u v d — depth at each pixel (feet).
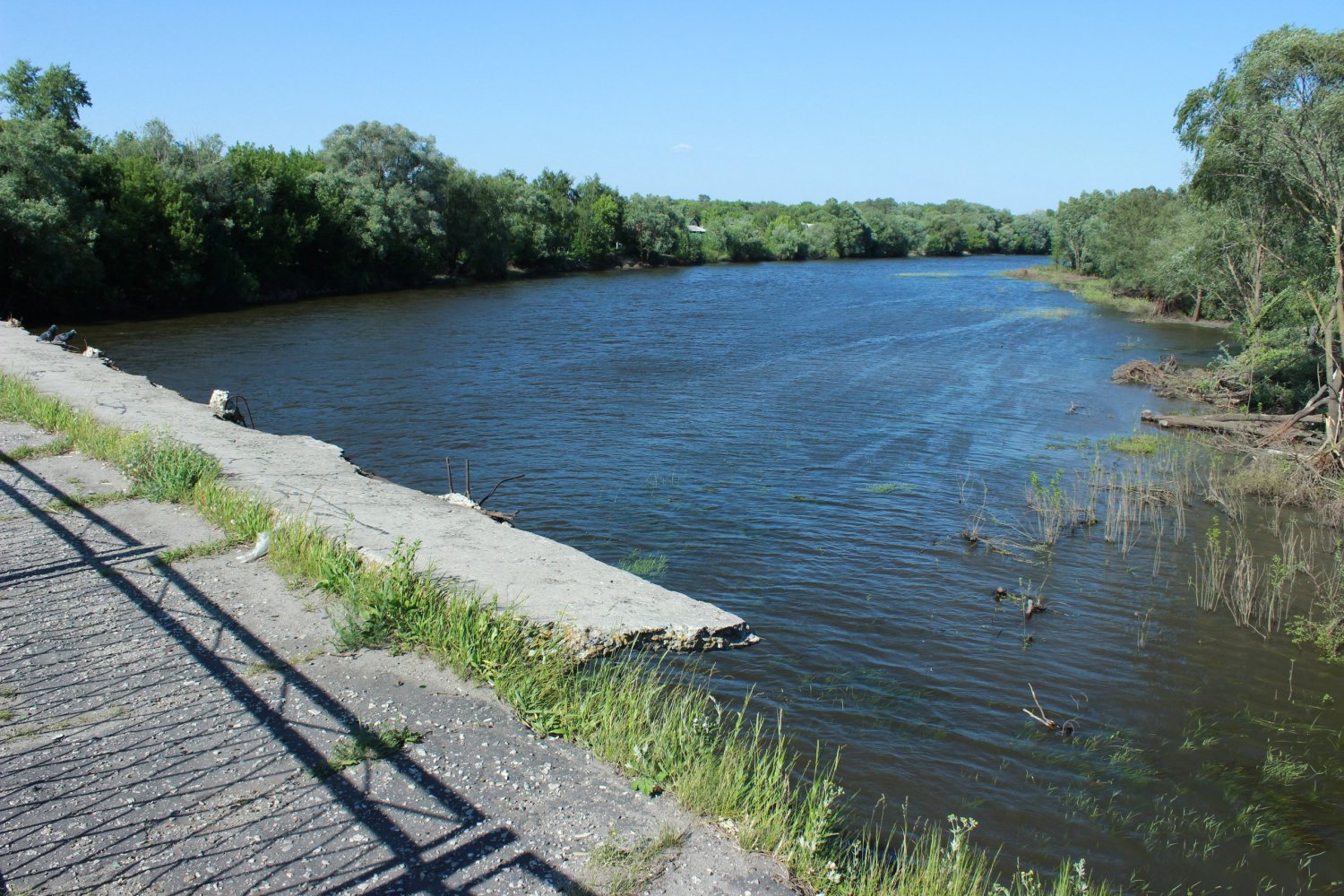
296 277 181.68
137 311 144.66
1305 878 22.95
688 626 21.65
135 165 143.95
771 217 491.31
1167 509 54.29
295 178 179.73
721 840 14.70
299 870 12.92
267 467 33.83
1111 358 113.29
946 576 42.34
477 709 17.84
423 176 215.51
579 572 25.08
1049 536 47.50
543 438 67.56
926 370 101.60
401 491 32.81
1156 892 22.21
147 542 25.90
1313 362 81.15
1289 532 50.16
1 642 19.56
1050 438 71.26
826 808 18.19
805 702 30.30
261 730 16.46
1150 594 41.06
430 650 19.85
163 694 17.56
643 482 56.29
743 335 130.52
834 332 135.64
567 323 144.36
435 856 13.43
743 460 62.23
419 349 112.78
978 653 34.65
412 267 209.15
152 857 13.04
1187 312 159.94
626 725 17.63
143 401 46.06
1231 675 33.86
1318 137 62.13
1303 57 62.64
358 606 21.11
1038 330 140.26
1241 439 71.41
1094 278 250.98
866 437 69.72
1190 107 72.23
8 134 125.49
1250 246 84.74
